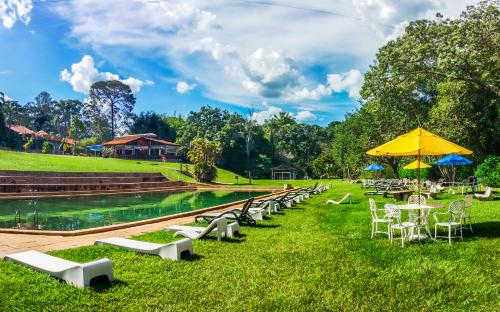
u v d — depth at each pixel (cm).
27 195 2794
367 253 767
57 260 610
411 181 3169
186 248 735
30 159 4147
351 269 658
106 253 730
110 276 567
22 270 579
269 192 3791
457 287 563
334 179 6228
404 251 778
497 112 2919
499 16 1973
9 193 2711
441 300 516
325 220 1251
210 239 913
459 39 1945
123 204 2447
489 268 647
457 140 2978
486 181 2527
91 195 3122
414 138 953
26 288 510
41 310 456
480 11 1998
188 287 560
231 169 7294
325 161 6900
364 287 568
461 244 825
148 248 738
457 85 2680
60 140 8400
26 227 1405
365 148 4250
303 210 1559
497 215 1207
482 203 1598
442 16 2127
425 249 790
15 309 451
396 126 3656
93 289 532
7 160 3809
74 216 1792
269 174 7331
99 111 10325
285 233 1009
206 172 4906
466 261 691
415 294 540
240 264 687
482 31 1950
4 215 1817
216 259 720
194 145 5003
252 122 7919
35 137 8038
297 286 570
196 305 495
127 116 10512
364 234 982
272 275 624
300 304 503
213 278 604
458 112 2916
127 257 705
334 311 483
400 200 1975
